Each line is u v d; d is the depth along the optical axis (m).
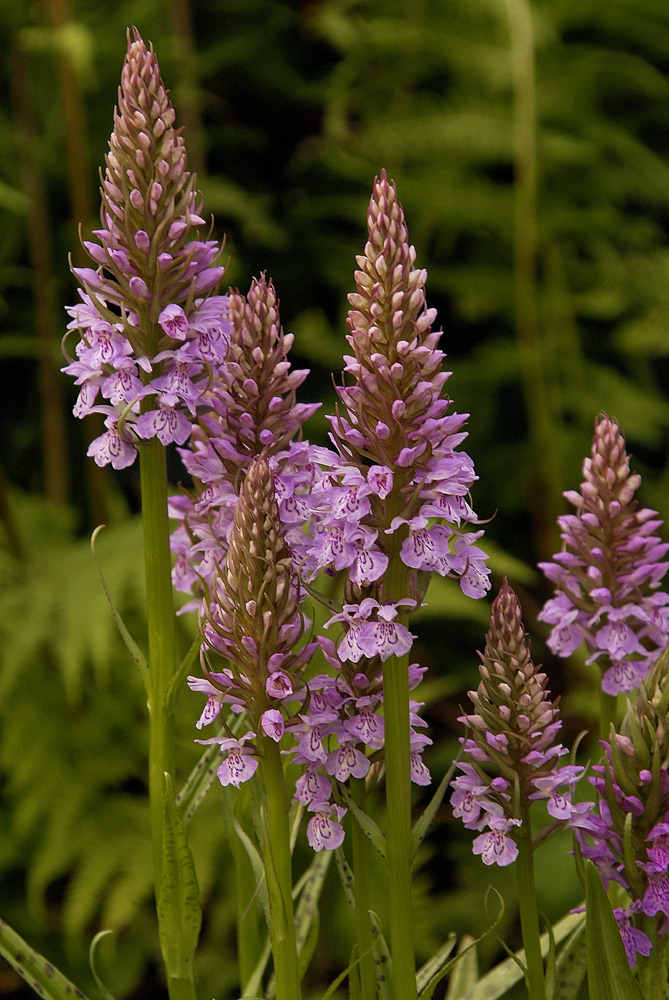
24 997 4.18
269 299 1.94
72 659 4.17
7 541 4.98
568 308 5.16
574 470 5.17
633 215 5.82
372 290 1.66
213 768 2.05
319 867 2.19
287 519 1.84
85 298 1.94
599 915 1.62
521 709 1.75
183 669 1.94
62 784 4.51
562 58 5.29
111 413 1.92
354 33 5.14
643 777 1.66
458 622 5.05
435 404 1.68
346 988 4.07
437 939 4.12
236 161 5.75
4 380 5.68
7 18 5.11
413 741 1.81
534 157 4.95
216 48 5.30
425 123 5.10
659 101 5.53
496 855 1.71
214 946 4.27
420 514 1.66
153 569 1.96
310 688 1.75
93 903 4.26
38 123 5.46
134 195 1.82
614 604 2.02
